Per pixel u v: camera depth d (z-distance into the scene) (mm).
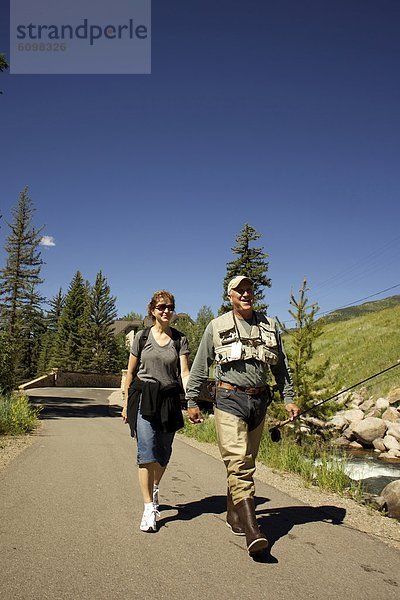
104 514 4359
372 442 16234
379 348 31484
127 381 4312
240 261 31406
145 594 2809
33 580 2914
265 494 5609
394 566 3463
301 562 3439
